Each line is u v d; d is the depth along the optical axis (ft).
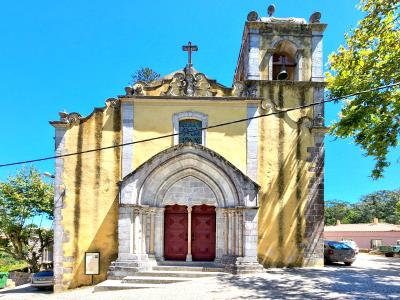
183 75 61.57
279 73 68.39
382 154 51.72
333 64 57.93
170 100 59.98
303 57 67.21
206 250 59.36
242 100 59.98
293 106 63.67
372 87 50.42
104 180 58.39
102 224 57.47
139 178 56.90
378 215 200.34
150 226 57.93
